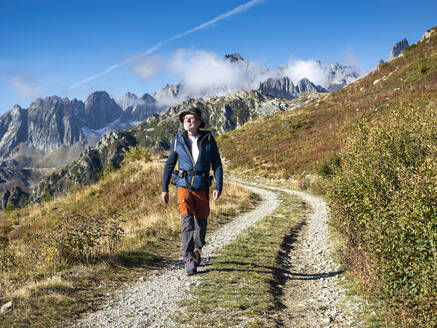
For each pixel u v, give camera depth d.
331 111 49.28
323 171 22.48
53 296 3.94
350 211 6.03
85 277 4.87
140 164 22.94
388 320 3.48
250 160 39.69
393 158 5.48
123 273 5.38
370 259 4.38
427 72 39.84
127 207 16.41
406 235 3.42
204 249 7.56
